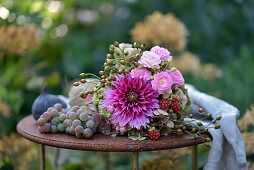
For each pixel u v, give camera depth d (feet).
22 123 3.73
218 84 6.69
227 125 3.33
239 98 6.04
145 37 5.85
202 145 4.76
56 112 3.31
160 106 3.12
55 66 8.82
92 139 3.05
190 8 9.03
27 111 7.50
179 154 4.77
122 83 3.14
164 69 3.24
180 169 4.87
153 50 3.35
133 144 2.90
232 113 3.46
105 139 3.06
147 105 3.11
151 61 3.17
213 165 3.22
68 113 3.24
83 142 2.96
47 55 8.32
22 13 6.93
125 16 9.49
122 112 3.11
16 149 5.24
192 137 3.13
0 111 5.41
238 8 9.34
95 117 3.23
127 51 3.25
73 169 5.68
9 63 7.17
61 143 2.97
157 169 4.75
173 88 3.24
